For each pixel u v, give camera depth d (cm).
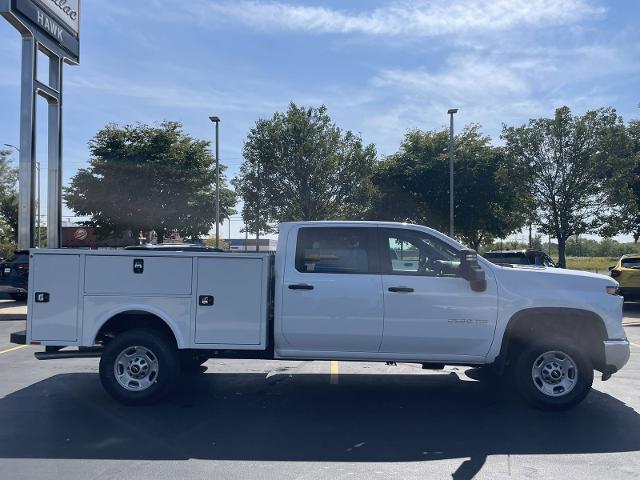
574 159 2641
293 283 698
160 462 530
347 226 715
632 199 2634
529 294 693
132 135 3516
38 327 710
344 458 543
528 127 2722
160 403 738
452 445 582
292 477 495
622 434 617
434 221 3372
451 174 2906
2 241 5091
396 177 3328
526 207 2883
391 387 831
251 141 3189
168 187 3453
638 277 1667
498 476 499
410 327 691
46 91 2006
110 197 3381
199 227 3522
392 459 541
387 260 706
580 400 694
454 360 702
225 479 489
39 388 809
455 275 700
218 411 703
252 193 3170
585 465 526
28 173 1925
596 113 2644
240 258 705
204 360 910
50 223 2084
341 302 693
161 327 738
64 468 514
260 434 614
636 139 2962
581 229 2678
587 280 707
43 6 1953
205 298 705
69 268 710
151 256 709
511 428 638
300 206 3141
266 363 1002
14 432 616
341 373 922
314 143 3120
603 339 701
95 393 782
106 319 707
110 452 556
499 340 693
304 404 738
